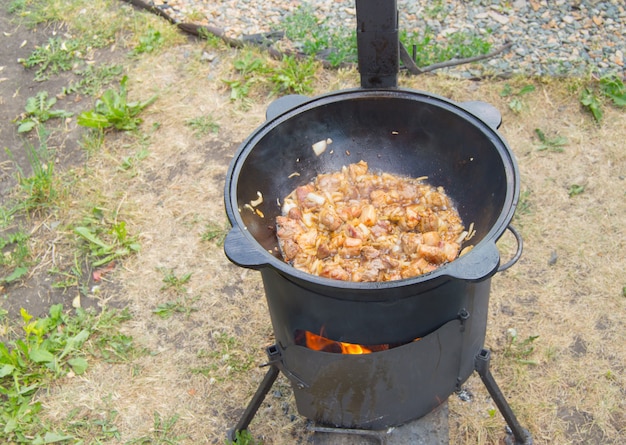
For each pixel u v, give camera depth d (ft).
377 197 5.26
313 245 5.00
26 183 7.34
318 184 5.31
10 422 5.83
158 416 5.86
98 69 8.57
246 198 4.88
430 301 4.44
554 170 7.13
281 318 4.80
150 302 6.52
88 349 6.24
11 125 8.14
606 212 6.80
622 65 7.91
